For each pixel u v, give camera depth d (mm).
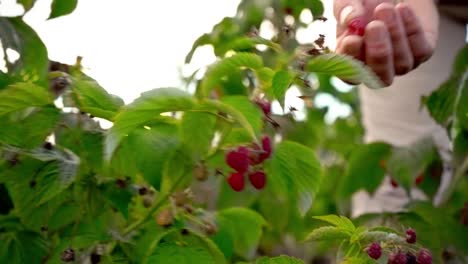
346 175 2273
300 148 1566
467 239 2006
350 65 1476
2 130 1513
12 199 1563
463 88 1935
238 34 2512
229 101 1490
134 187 1571
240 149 1507
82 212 1562
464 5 2412
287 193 1629
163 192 1555
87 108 1517
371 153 2248
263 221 1794
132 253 1556
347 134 3514
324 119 3453
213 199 2197
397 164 2168
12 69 1664
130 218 1608
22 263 1558
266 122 1514
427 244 1991
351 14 1686
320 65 1492
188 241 1561
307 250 2891
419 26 1729
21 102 1487
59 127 1548
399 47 1691
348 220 1563
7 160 1498
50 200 1553
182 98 1408
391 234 1561
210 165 1562
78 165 1515
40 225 1564
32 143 1516
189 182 1583
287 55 1625
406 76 2428
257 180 1522
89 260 1534
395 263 1544
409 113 2430
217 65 1514
